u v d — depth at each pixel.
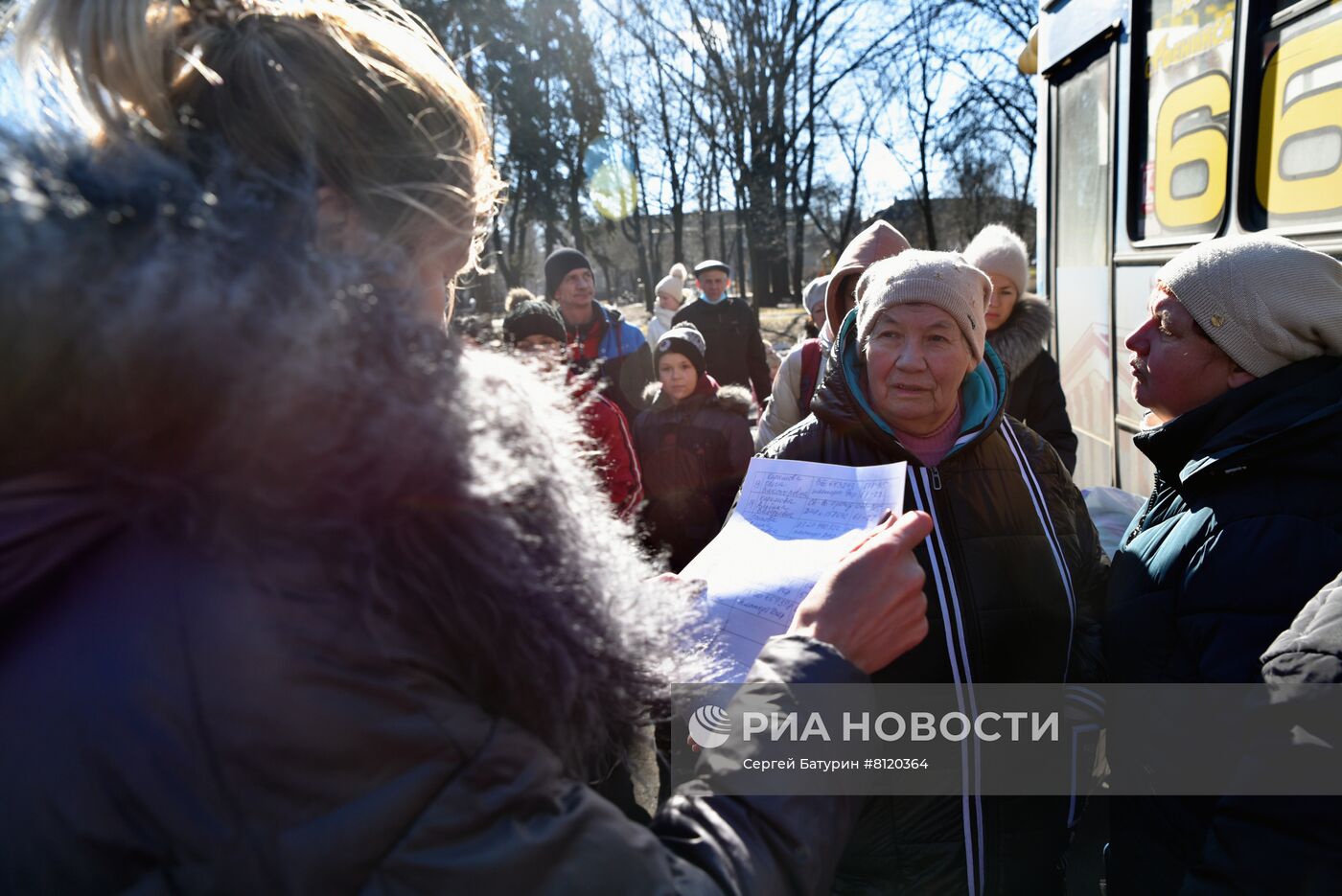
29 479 0.53
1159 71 3.43
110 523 0.55
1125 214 3.72
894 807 1.44
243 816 0.53
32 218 0.49
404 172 0.70
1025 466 1.61
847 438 1.60
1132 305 3.68
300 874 0.54
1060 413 3.17
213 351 0.49
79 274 0.49
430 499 0.58
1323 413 1.19
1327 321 1.27
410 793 0.56
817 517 1.35
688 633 0.86
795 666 0.82
